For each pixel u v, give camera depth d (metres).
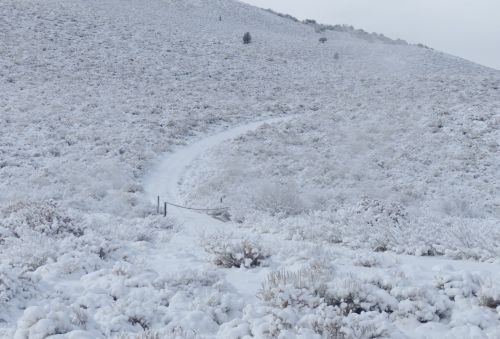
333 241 14.83
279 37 91.31
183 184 27.69
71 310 7.17
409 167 28.39
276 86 58.50
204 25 88.88
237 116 44.81
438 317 7.00
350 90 57.62
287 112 47.75
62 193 23.12
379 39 113.50
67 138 33.28
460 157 29.00
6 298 7.89
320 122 39.44
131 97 46.97
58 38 62.41
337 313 6.94
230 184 25.98
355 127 36.84
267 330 6.38
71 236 12.44
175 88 52.72
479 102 40.00
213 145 36.28
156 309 7.62
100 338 6.55
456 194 24.53
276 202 21.41
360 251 12.77
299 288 7.90
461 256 11.71
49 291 8.59
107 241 12.08
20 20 65.81
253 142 34.91
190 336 6.45
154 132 37.34
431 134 33.09
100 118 39.00
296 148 33.62
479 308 7.04
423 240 13.24
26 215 14.38
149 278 9.17
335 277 8.63
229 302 7.82
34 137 32.56
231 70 63.75
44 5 74.75
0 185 23.86
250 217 19.30
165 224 17.81
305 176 27.69
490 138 31.08
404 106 41.44
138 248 12.68
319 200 22.83
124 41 67.31
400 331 6.59
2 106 38.56
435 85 53.44
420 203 23.39
